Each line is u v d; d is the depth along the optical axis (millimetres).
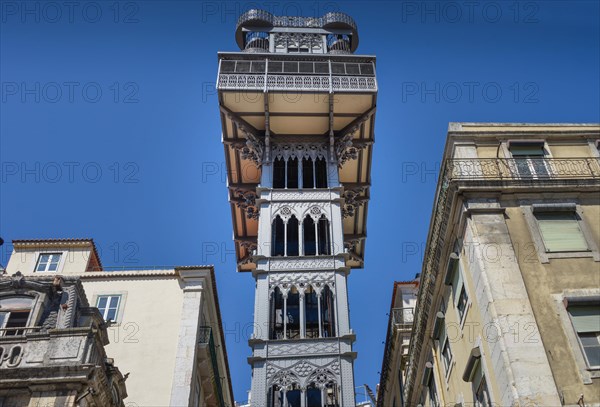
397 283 43094
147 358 29078
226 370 37438
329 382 34125
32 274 35531
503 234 23781
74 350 21141
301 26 51625
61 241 37125
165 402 27766
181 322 30297
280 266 39062
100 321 23469
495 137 26969
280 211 42375
